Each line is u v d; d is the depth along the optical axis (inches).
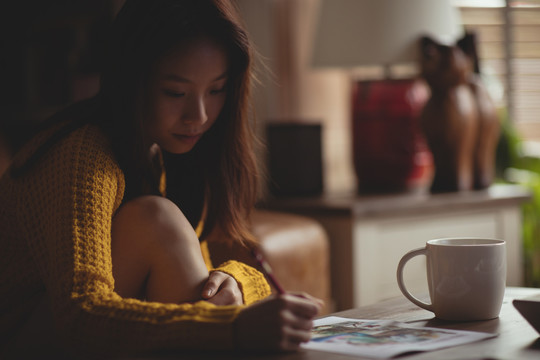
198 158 49.5
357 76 119.3
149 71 41.3
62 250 36.1
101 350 33.0
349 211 85.0
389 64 96.2
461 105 94.0
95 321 33.3
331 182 119.2
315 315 32.0
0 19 110.4
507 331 35.4
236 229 50.6
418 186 102.1
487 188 100.3
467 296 37.8
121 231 40.1
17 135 109.0
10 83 110.4
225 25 41.7
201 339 31.1
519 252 99.0
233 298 40.5
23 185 40.1
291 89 114.3
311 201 92.4
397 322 37.5
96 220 37.1
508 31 131.3
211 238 51.9
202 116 42.2
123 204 41.5
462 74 93.9
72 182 37.6
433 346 31.9
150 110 42.1
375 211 86.1
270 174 99.1
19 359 50.1
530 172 120.8
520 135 126.7
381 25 96.3
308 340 31.7
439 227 92.2
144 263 39.9
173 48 40.6
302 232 81.8
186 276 39.6
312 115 116.9
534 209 110.9
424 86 104.1
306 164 98.2
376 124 99.0
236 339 31.0
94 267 35.7
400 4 96.5
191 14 40.8
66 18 110.7
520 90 132.0
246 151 49.1
